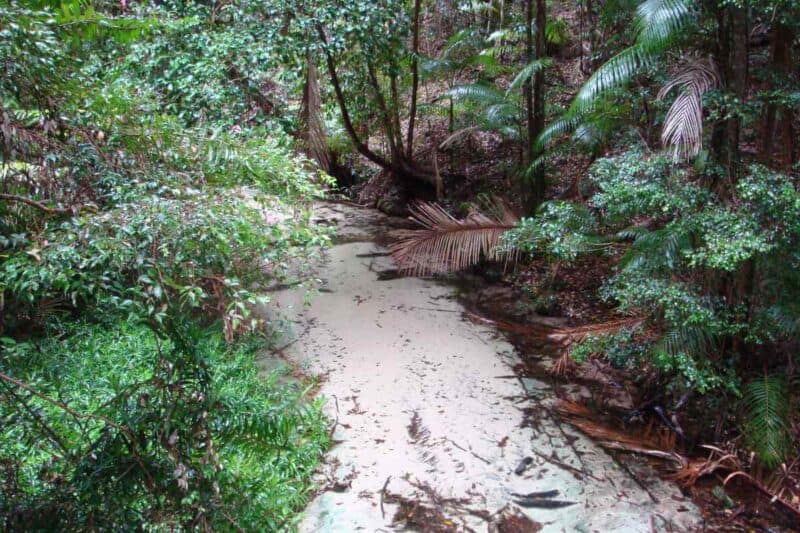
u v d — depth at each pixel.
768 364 3.13
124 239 1.34
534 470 2.97
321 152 5.82
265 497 2.17
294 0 4.88
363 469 2.96
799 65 3.10
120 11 4.30
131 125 1.66
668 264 2.96
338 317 4.74
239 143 1.90
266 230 1.90
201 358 1.62
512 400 3.62
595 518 2.63
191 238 1.44
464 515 2.65
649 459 3.08
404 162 7.67
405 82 7.31
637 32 3.36
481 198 6.69
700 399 3.28
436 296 5.25
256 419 1.73
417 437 3.23
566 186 6.12
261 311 4.64
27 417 1.57
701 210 2.89
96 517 1.49
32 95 1.46
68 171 1.48
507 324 4.70
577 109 3.47
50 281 1.29
